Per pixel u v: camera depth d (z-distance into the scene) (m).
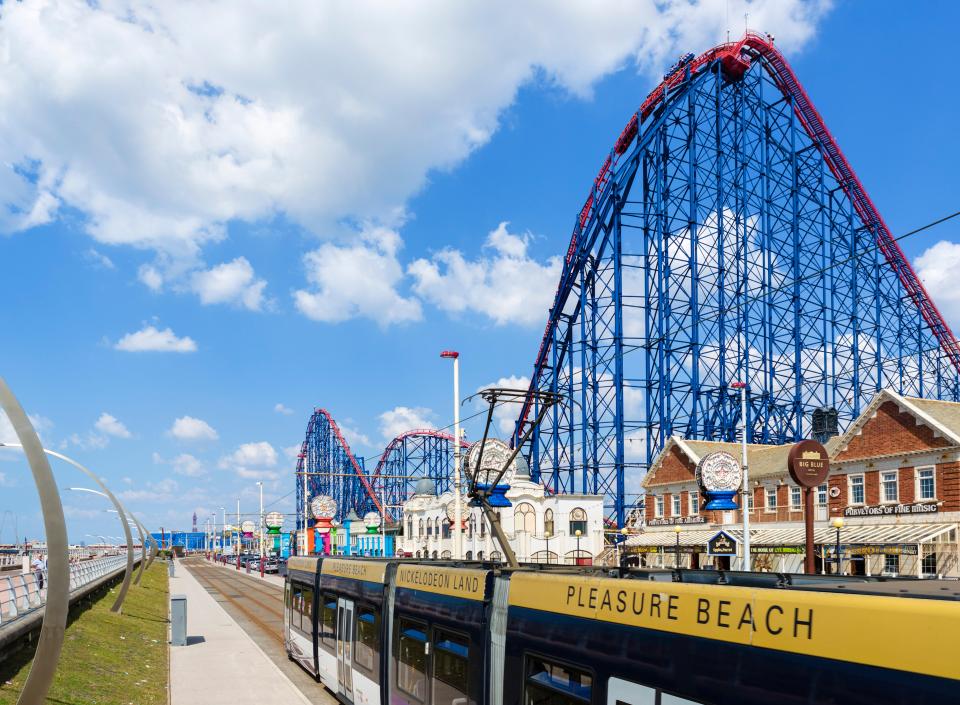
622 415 67.00
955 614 4.63
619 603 7.55
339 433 149.12
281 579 83.44
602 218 70.25
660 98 70.19
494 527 14.67
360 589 16.19
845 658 5.25
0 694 16.25
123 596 34.88
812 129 74.12
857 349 72.62
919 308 76.00
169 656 26.06
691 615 6.61
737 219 69.25
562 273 74.38
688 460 59.12
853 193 74.50
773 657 5.78
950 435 39.56
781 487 51.81
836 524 36.09
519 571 9.68
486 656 9.96
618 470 66.88
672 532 59.50
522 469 73.50
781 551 45.84
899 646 4.91
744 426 41.16
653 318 68.06
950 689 4.57
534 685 8.77
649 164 69.88
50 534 14.39
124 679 20.48
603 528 71.69
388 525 116.12
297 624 23.02
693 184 67.81
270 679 21.75
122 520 36.03
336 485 153.00
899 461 43.00
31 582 24.80
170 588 65.19
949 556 38.41
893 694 4.87
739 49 69.94
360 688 15.52
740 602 6.18
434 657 11.65
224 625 36.16
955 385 76.75
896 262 74.62
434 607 11.87
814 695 5.39
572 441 71.19
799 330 69.44
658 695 6.78
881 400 44.22
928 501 40.75
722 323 67.50
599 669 7.60
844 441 46.78
